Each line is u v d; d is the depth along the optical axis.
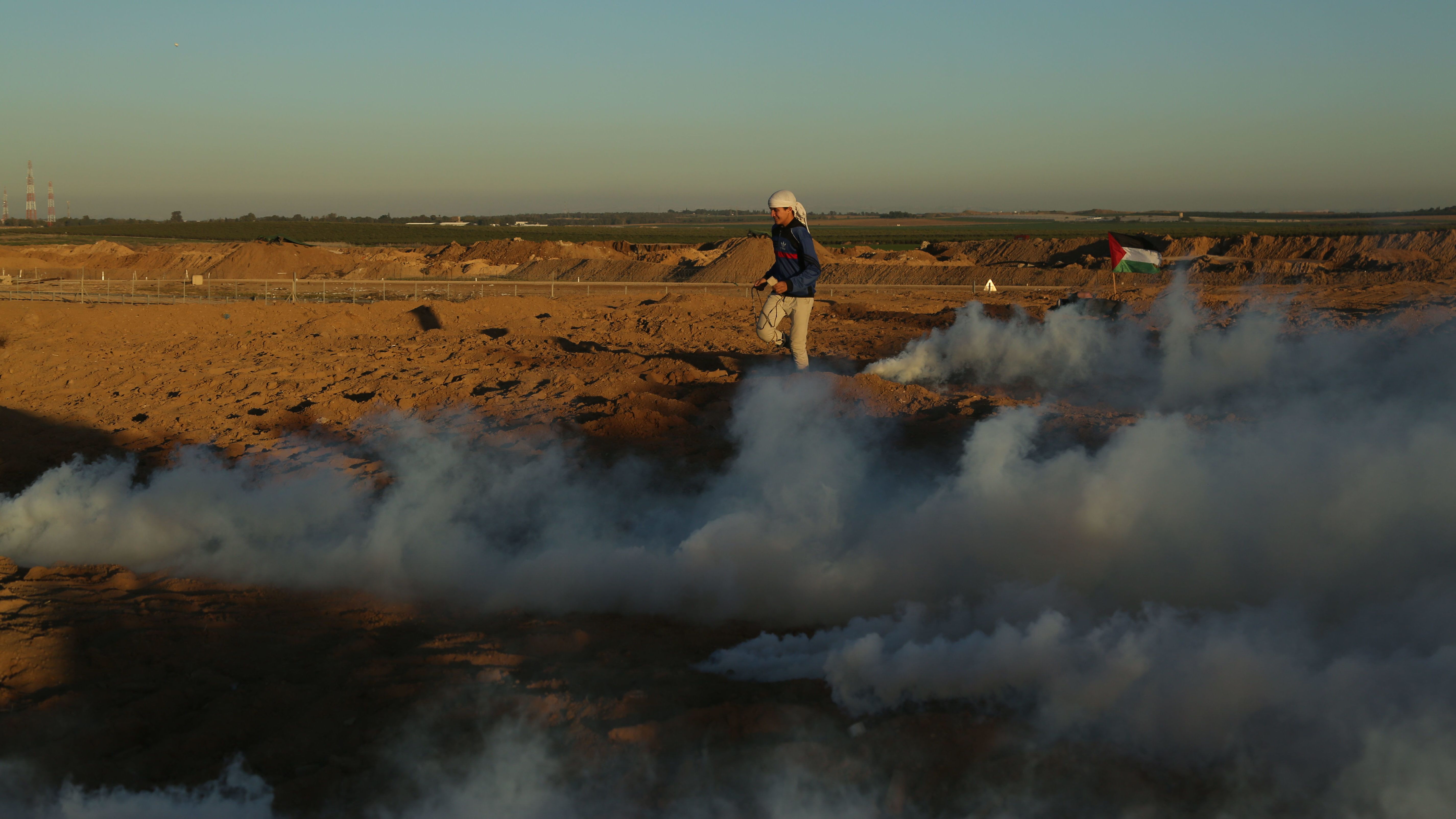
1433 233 44.31
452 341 18.14
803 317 9.59
